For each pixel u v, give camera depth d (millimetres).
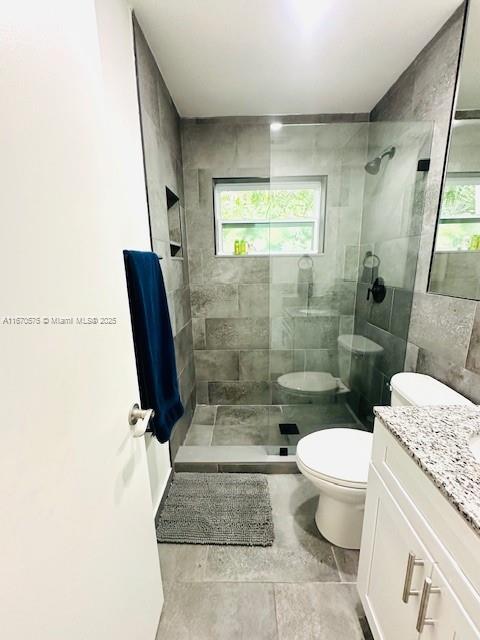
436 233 1370
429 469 611
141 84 1257
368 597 918
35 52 417
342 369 2336
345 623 1009
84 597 528
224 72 1579
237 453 1818
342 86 1736
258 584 1136
